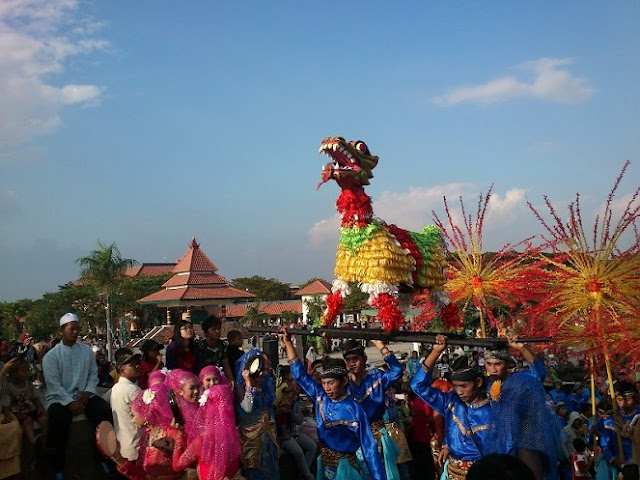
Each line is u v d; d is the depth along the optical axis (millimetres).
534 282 9273
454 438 5848
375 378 6859
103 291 33906
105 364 10594
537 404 5105
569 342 8844
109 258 33688
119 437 7109
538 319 9164
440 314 7777
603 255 8609
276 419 8531
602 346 8547
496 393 5582
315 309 54406
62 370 7473
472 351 12102
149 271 87375
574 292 8688
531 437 5004
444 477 6023
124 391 7219
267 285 88688
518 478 2375
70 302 52188
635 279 8453
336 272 7172
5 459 7031
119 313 49969
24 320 58375
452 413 5918
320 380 7027
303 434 9195
